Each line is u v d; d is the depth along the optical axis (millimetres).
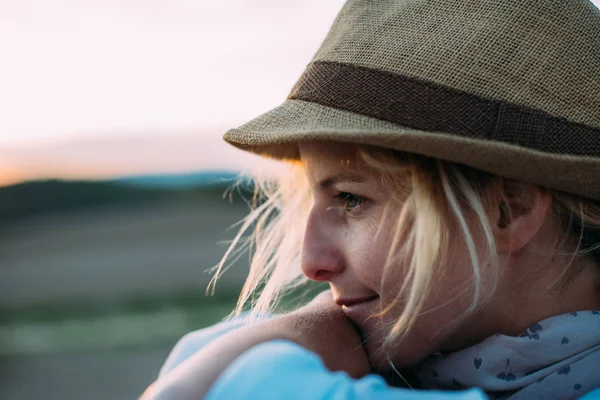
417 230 925
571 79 953
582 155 943
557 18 976
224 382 721
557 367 975
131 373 5121
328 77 998
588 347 984
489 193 959
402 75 941
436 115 917
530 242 1016
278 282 1271
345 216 1012
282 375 711
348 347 1007
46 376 5113
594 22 1005
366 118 940
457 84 924
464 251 958
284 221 1302
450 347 1057
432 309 975
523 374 985
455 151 880
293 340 965
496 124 915
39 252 10867
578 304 1037
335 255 1009
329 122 948
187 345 1224
